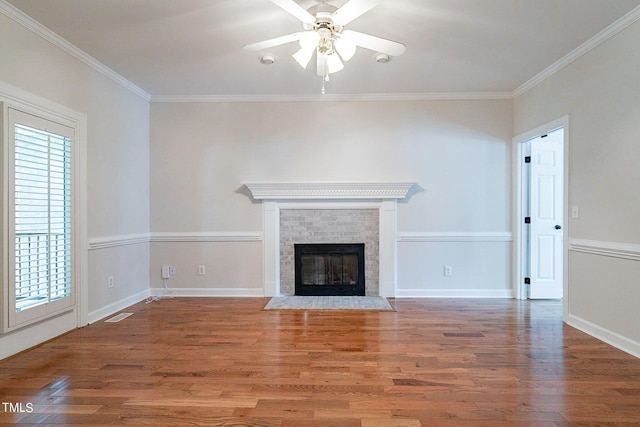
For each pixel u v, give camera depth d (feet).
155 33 9.99
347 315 12.51
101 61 11.78
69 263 10.46
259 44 8.39
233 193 15.30
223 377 7.77
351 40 8.17
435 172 15.15
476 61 11.84
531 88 13.60
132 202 14.06
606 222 9.96
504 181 15.06
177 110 15.29
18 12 8.77
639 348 8.84
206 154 15.28
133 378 7.72
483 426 6.04
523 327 11.18
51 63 9.94
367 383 7.51
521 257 14.85
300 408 6.57
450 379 7.69
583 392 7.14
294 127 15.26
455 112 15.10
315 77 13.23
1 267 8.34
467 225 15.14
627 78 9.23
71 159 10.59
